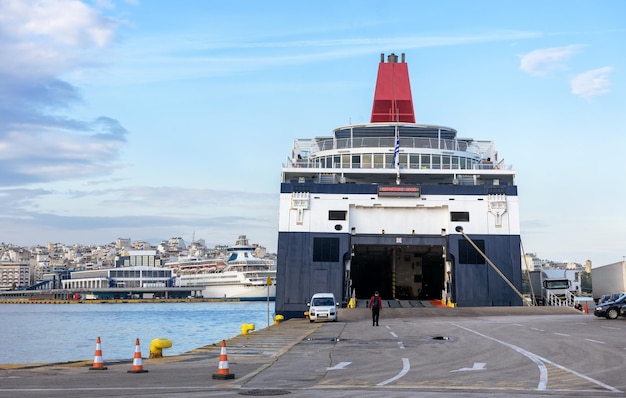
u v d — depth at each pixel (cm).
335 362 2214
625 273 7369
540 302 7088
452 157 6041
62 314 16525
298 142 6481
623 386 1602
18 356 5841
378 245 5703
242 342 3127
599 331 3362
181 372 1958
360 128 6181
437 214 5456
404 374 1862
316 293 5253
